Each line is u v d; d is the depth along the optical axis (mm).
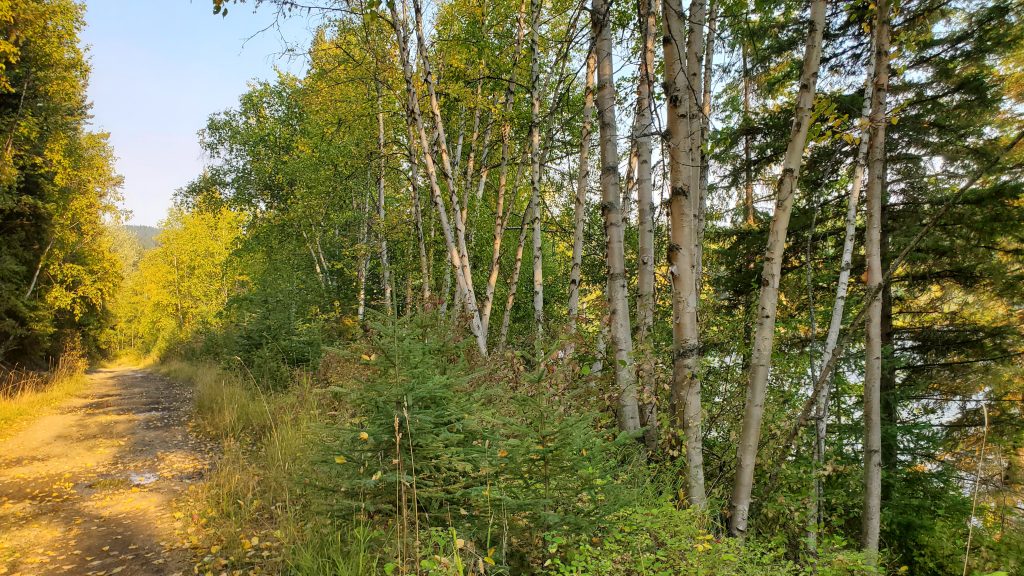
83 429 9828
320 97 12859
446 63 10977
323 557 3764
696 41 4559
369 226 13336
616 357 5465
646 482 4445
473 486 3760
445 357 4863
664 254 8586
